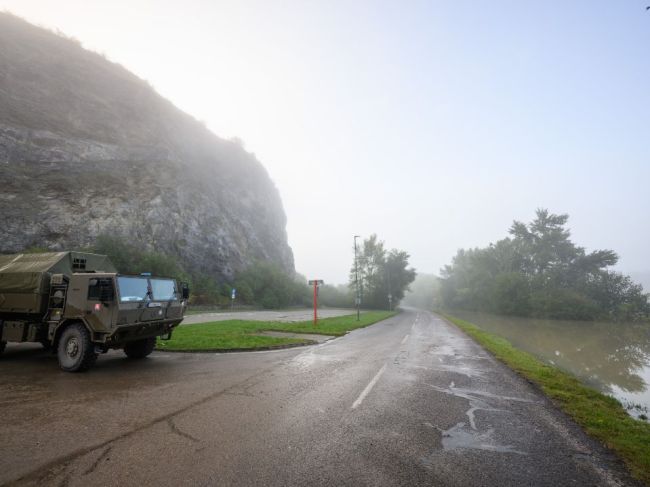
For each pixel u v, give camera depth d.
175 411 5.68
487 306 67.50
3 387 6.99
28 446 4.27
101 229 38.12
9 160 36.81
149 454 4.09
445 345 15.32
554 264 64.06
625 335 35.00
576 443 4.79
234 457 4.04
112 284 8.43
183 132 70.44
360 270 79.75
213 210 59.31
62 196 37.97
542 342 23.67
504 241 70.88
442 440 4.75
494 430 5.20
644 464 4.20
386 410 5.98
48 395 6.47
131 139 54.62
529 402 6.78
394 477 3.66
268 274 63.16
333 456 4.13
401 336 18.75
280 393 6.89
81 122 49.69
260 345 12.91
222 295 51.12
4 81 44.09
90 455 4.05
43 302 9.15
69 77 54.09
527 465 4.07
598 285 58.00
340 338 17.08
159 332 10.11
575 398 7.18
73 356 8.48
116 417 5.36
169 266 39.41
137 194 46.03
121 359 10.26
